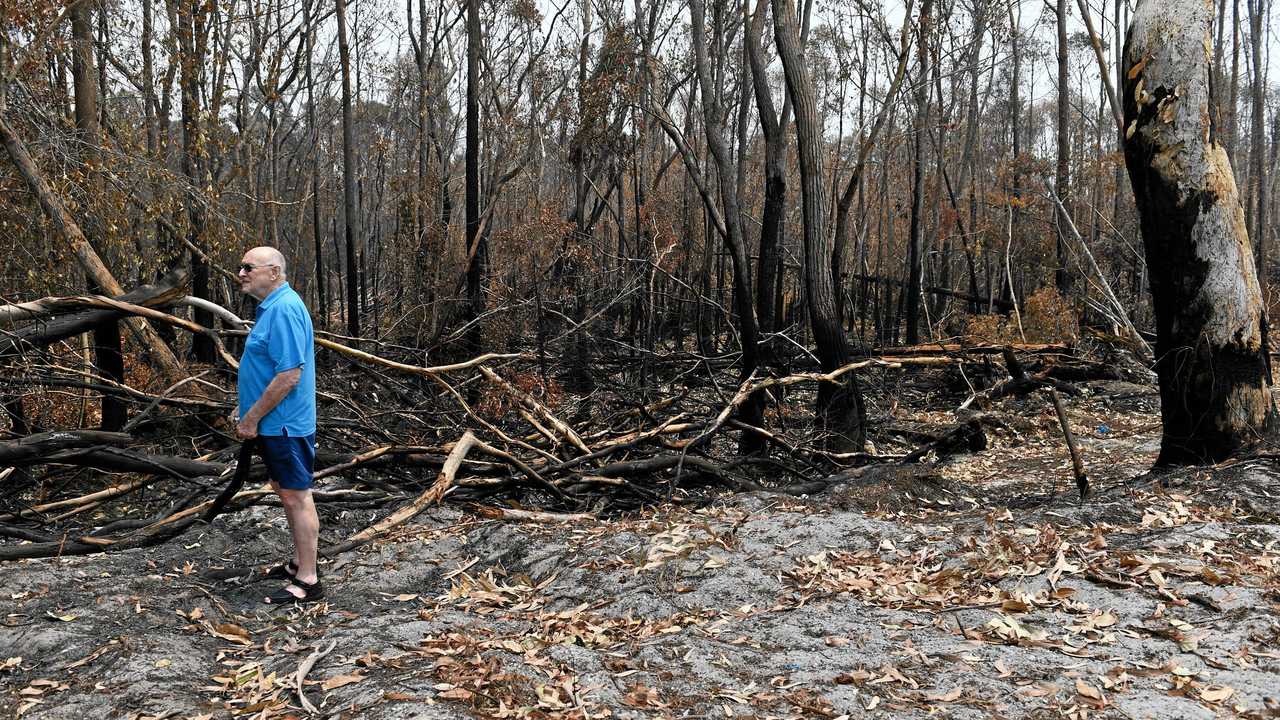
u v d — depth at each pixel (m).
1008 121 42.59
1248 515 5.72
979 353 14.86
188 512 6.14
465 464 7.67
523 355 9.73
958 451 11.18
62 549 5.76
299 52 24.56
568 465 7.92
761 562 5.24
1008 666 3.68
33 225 11.07
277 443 4.88
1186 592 4.35
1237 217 7.07
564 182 30.19
